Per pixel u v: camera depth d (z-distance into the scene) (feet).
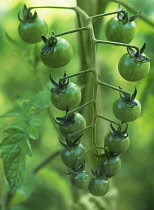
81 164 1.79
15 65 3.46
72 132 1.77
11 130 1.93
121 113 1.77
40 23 1.96
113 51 2.91
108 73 2.99
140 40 2.69
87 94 2.12
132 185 4.50
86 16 1.78
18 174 1.87
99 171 1.81
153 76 2.55
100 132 2.16
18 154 1.90
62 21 3.29
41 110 2.15
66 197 2.68
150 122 2.67
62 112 2.69
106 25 1.88
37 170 2.47
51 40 1.74
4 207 2.50
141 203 4.57
